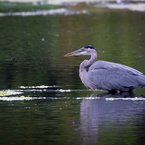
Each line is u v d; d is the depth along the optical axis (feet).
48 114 50.44
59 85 63.36
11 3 178.19
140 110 51.70
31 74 70.03
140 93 59.93
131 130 45.32
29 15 154.30
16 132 45.14
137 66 74.79
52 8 172.55
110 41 105.81
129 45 99.50
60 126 46.68
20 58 84.07
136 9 170.71
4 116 49.90
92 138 43.39
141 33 118.01
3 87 62.23
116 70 60.13
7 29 124.26
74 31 122.52
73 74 69.87
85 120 48.37
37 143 42.37
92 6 179.83
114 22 139.95
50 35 114.83
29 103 54.80
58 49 94.63
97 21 142.10
